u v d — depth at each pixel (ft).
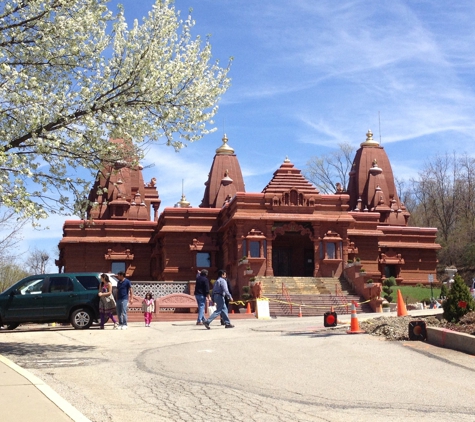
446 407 29.53
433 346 48.55
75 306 74.08
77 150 50.52
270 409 28.89
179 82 52.49
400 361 42.45
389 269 197.57
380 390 33.37
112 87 50.98
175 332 68.69
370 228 177.99
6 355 47.80
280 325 75.92
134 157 54.13
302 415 27.78
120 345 56.03
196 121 53.11
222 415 27.68
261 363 42.39
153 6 51.31
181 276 167.63
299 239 174.50
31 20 48.88
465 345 45.65
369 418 27.30
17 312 73.05
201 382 35.50
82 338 62.49
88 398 30.68
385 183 222.48
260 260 149.07
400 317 64.49
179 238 168.96
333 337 55.42
